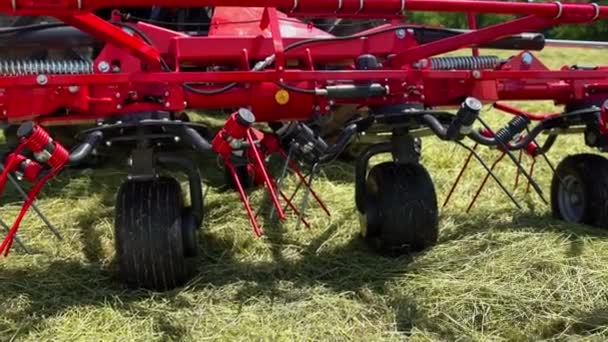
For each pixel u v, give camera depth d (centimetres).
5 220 449
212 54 381
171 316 311
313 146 359
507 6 345
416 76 361
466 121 326
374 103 368
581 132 421
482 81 393
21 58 415
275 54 338
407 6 327
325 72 344
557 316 306
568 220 430
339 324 305
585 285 330
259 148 359
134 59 353
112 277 357
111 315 312
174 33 391
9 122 346
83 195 504
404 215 366
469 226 421
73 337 294
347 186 528
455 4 335
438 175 558
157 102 338
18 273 360
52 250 398
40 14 288
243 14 448
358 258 378
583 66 438
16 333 296
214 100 359
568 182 432
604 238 391
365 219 382
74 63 349
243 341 290
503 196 500
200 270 360
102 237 417
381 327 305
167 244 327
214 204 473
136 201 331
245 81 336
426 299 322
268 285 343
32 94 327
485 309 312
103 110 333
